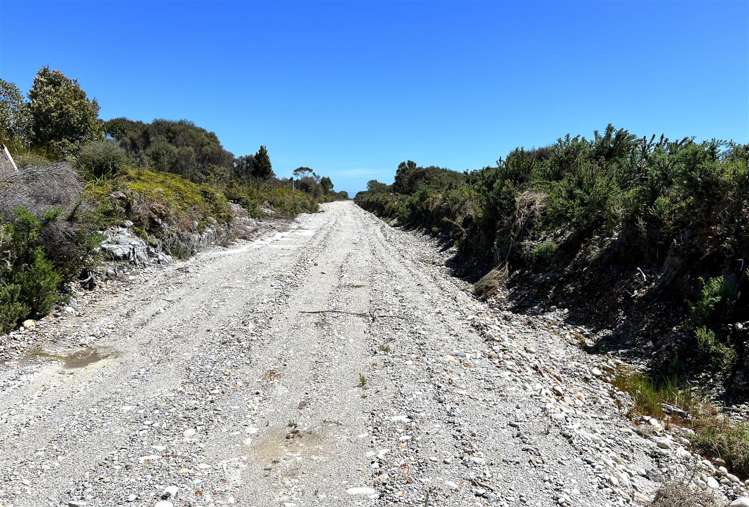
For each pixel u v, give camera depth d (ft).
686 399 20.61
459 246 60.70
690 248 27.17
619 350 26.12
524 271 40.63
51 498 12.82
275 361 23.39
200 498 12.82
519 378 21.58
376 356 23.93
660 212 29.86
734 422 18.52
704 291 23.67
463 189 79.25
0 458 14.83
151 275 42.37
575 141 55.42
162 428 16.79
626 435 17.75
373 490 13.21
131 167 70.08
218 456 15.03
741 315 22.62
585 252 35.60
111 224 45.93
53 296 30.04
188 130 187.11
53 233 33.45
